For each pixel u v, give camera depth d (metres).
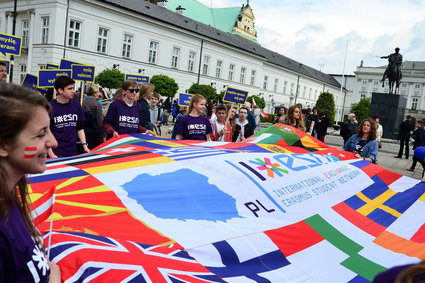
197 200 3.15
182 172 3.49
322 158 5.13
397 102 23.78
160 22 38.84
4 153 1.23
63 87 4.63
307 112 14.80
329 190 4.33
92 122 6.12
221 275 2.46
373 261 3.26
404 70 80.00
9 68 10.17
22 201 1.37
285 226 3.33
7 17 34.66
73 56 32.00
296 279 2.76
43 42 31.88
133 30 36.66
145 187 3.10
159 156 3.88
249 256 2.78
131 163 3.57
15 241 1.19
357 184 4.75
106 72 30.12
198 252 2.55
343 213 4.02
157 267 2.13
